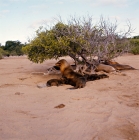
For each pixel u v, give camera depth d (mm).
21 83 10102
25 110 6082
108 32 11477
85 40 10945
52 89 8578
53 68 12367
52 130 4777
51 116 5590
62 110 6016
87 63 11781
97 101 6812
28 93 8016
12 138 4391
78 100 6965
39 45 11094
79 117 5496
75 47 11289
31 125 5039
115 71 12117
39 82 10234
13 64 21453
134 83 9297
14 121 5273
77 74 9359
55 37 11383
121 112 5840
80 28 11383
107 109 6066
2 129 4820
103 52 11422
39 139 4359
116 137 4434
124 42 12305
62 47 10773
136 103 6559
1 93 8078
